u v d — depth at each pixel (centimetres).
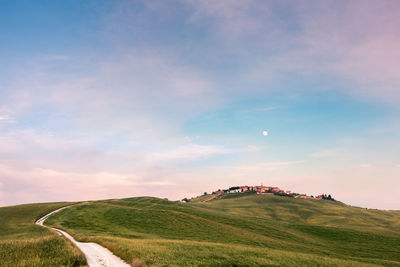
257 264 2866
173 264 2284
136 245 3203
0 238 5788
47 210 11244
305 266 3089
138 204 14775
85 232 6419
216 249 3628
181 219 9019
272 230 8744
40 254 2286
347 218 18662
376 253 6569
